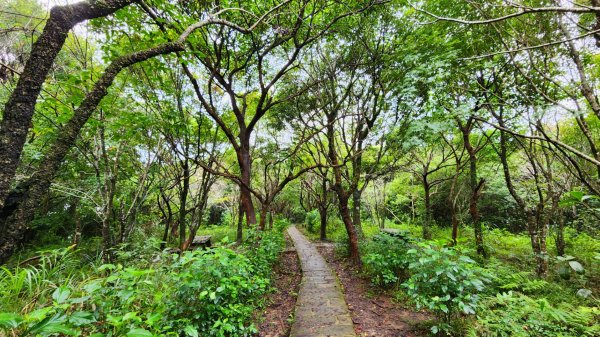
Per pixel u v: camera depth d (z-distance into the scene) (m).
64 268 4.00
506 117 5.70
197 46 5.75
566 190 5.94
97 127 5.41
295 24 5.75
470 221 13.23
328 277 6.76
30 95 1.64
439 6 5.61
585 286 5.11
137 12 4.38
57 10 1.77
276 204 19.94
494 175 10.20
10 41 4.92
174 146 6.38
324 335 3.84
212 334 3.22
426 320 4.31
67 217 9.65
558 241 7.04
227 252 3.67
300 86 8.54
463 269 3.35
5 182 1.51
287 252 10.77
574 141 6.34
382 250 6.27
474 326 3.54
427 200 9.89
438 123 5.04
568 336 3.11
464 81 5.89
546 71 4.05
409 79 5.60
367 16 6.14
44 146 5.98
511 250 8.47
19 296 2.95
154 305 2.78
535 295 4.81
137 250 5.31
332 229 16.45
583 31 3.81
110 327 2.15
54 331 1.37
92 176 7.54
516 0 3.65
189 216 11.66
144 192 7.43
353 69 7.14
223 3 5.42
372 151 8.97
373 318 4.52
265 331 4.14
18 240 1.58
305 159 12.44
